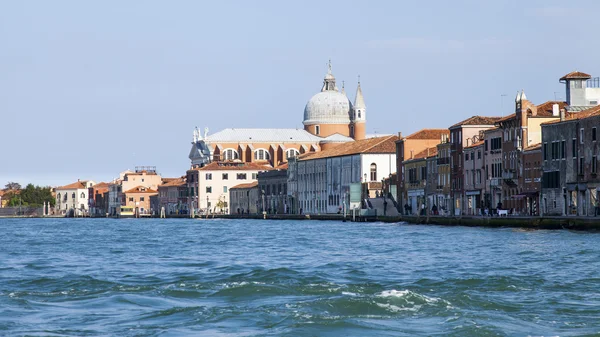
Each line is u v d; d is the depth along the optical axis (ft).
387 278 232.94
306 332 154.92
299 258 305.12
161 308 183.83
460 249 326.44
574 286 209.67
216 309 177.27
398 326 159.74
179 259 308.40
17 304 190.19
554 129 500.74
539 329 157.07
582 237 364.79
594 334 152.66
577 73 572.10
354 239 419.33
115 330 160.35
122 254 339.36
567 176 488.44
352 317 166.40
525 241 352.69
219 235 509.35
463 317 165.99
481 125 646.74
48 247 394.93
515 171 556.92
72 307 186.50
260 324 162.81
